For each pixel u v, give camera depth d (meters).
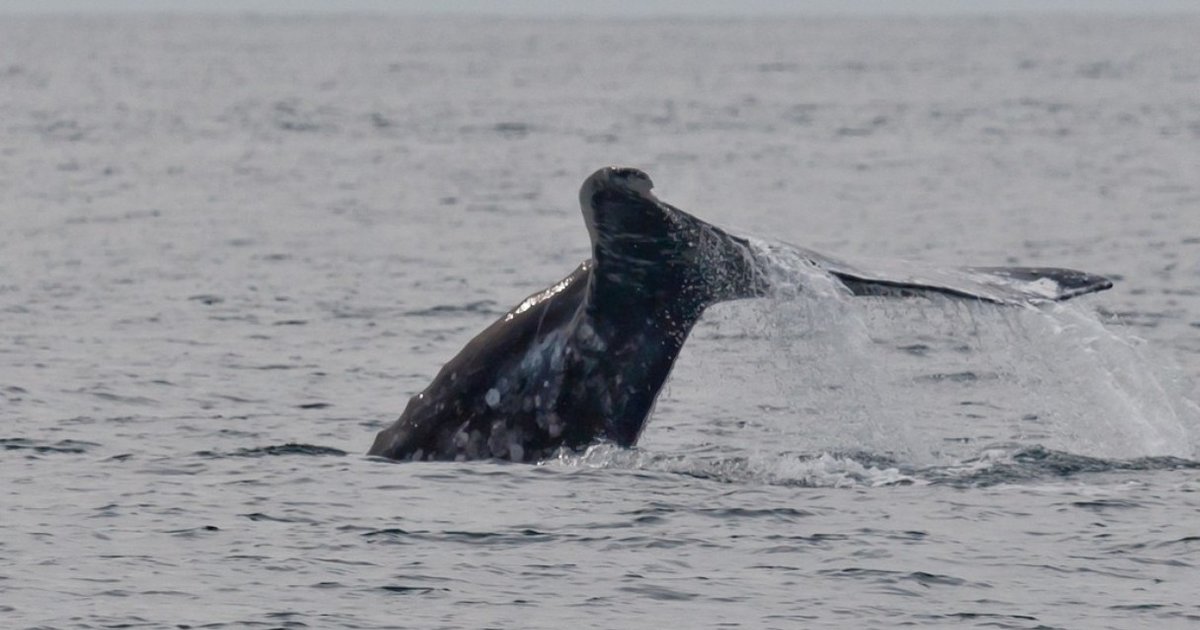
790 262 60.50
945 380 87.62
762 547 54.53
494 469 62.75
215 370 90.88
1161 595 50.31
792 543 54.97
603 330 62.28
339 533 55.84
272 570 52.09
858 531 56.31
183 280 128.50
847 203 195.62
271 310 114.12
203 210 183.25
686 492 60.53
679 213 60.62
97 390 83.50
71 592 49.75
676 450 69.38
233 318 110.31
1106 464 66.00
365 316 112.12
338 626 47.41
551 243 156.25
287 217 177.50
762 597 49.97
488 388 63.97
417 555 53.59
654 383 62.47
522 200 198.50
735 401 80.44
